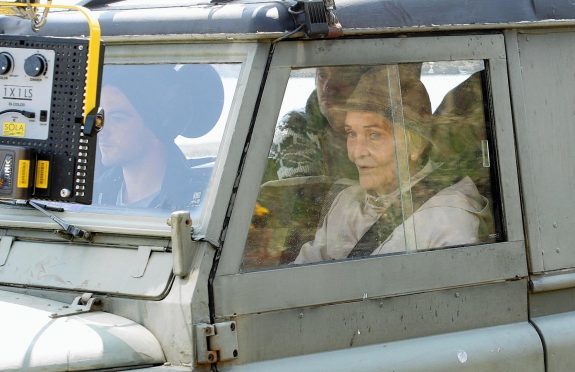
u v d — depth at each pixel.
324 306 9.28
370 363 9.36
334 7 9.34
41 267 9.44
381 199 9.82
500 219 10.45
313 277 9.23
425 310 9.84
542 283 10.49
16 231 9.80
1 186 9.02
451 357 9.77
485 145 10.45
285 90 9.28
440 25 10.03
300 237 9.33
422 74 10.07
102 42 9.09
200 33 9.36
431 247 10.02
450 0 10.17
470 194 10.31
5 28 10.60
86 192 9.02
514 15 10.52
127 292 8.91
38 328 8.48
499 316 10.28
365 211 9.72
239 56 9.23
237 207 8.95
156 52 9.70
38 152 9.09
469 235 10.23
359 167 9.72
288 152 9.30
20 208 9.86
